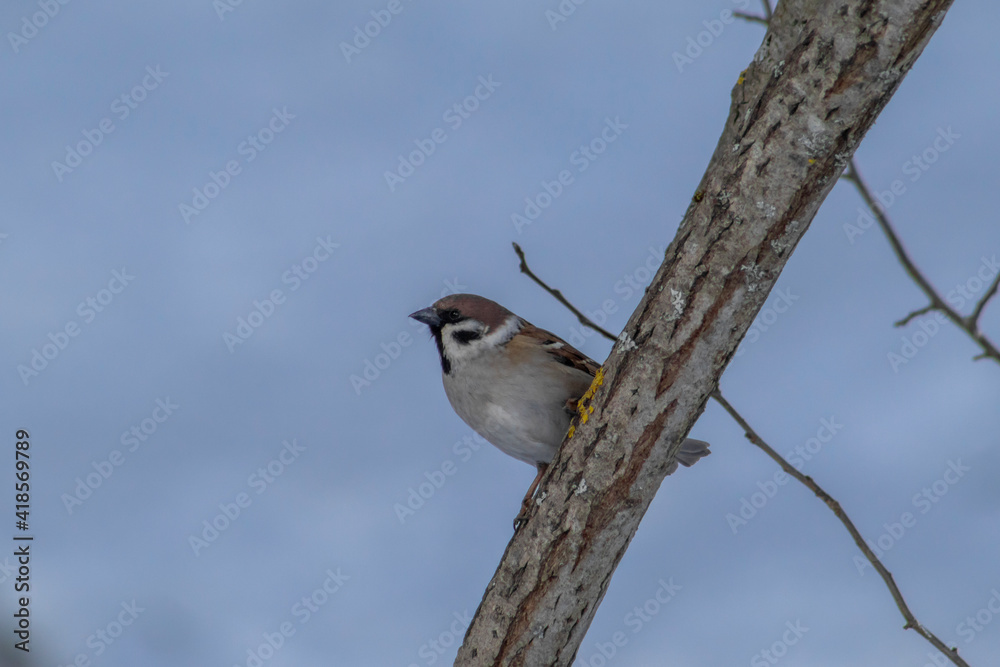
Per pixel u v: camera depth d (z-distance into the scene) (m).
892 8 6.12
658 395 7.52
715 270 7.16
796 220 6.91
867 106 6.49
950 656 8.60
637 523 8.09
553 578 8.10
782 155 6.75
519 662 8.32
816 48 6.46
